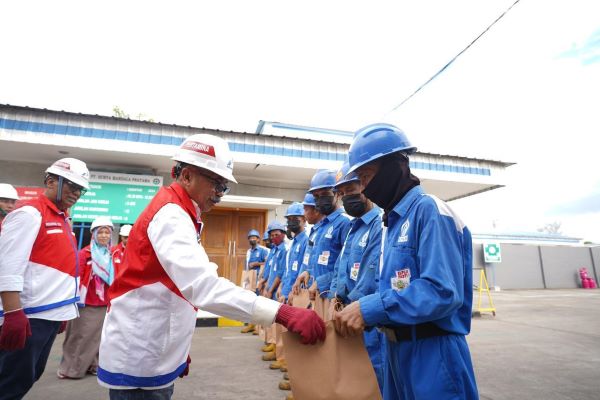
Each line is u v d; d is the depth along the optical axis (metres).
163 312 1.49
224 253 8.99
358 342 1.40
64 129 6.83
